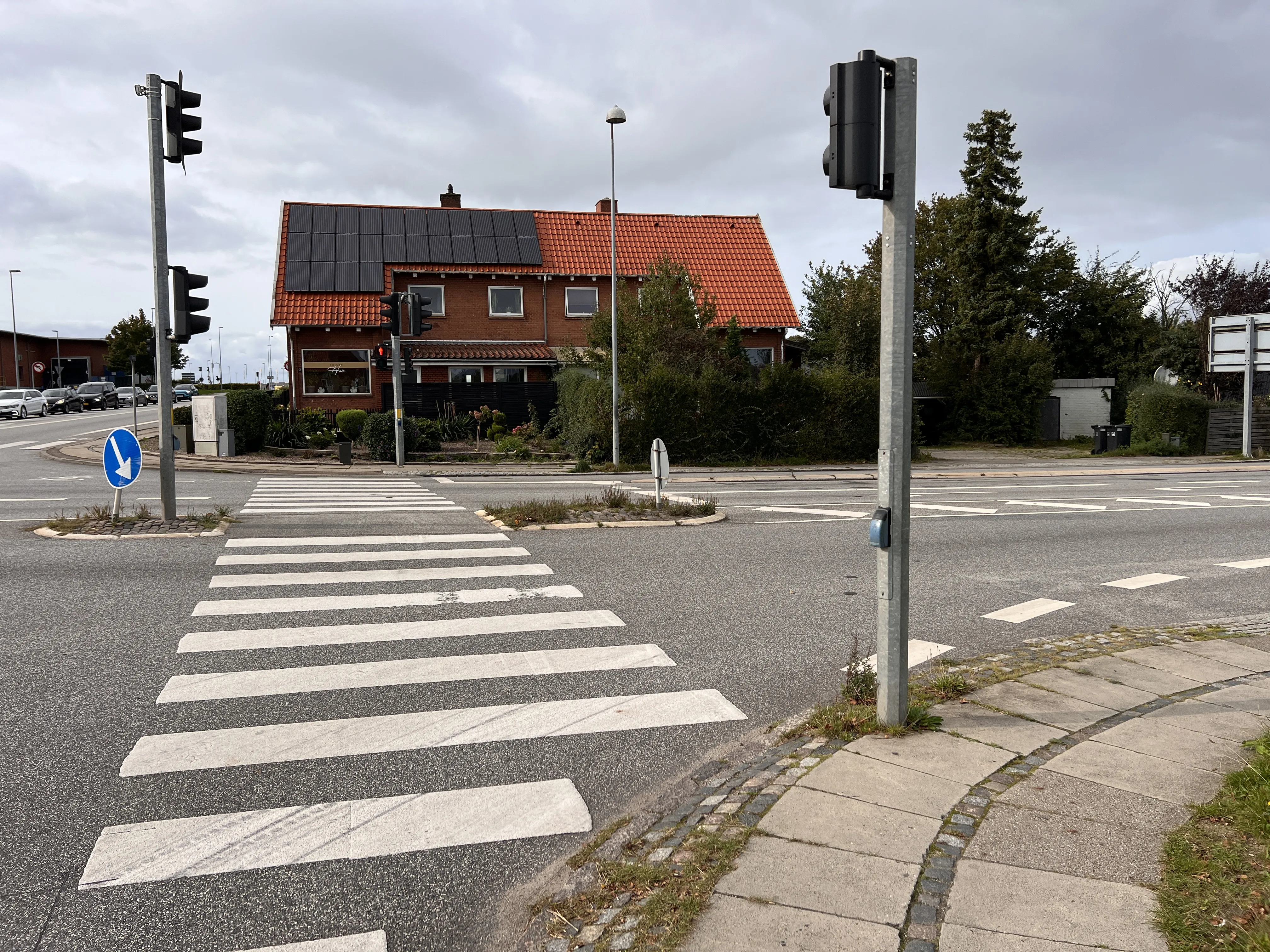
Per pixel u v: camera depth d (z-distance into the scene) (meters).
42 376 73.88
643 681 6.04
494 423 30.88
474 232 36.81
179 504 15.20
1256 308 43.59
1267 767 4.04
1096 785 4.17
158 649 6.58
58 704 5.47
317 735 5.04
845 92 4.47
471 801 4.28
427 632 7.09
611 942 3.06
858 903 3.19
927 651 6.83
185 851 3.78
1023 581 9.56
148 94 11.34
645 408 25.95
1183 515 15.11
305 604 7.95
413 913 3.36
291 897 3.46
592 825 4.06
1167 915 3.04
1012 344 36.88
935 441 37.84
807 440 27.31
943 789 4.15
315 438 28.31
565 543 11.49
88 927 3.23
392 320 23.61
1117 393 40.22
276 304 33.09
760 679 6.11
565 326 36.59
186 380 76.12
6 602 7.94
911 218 4.55
